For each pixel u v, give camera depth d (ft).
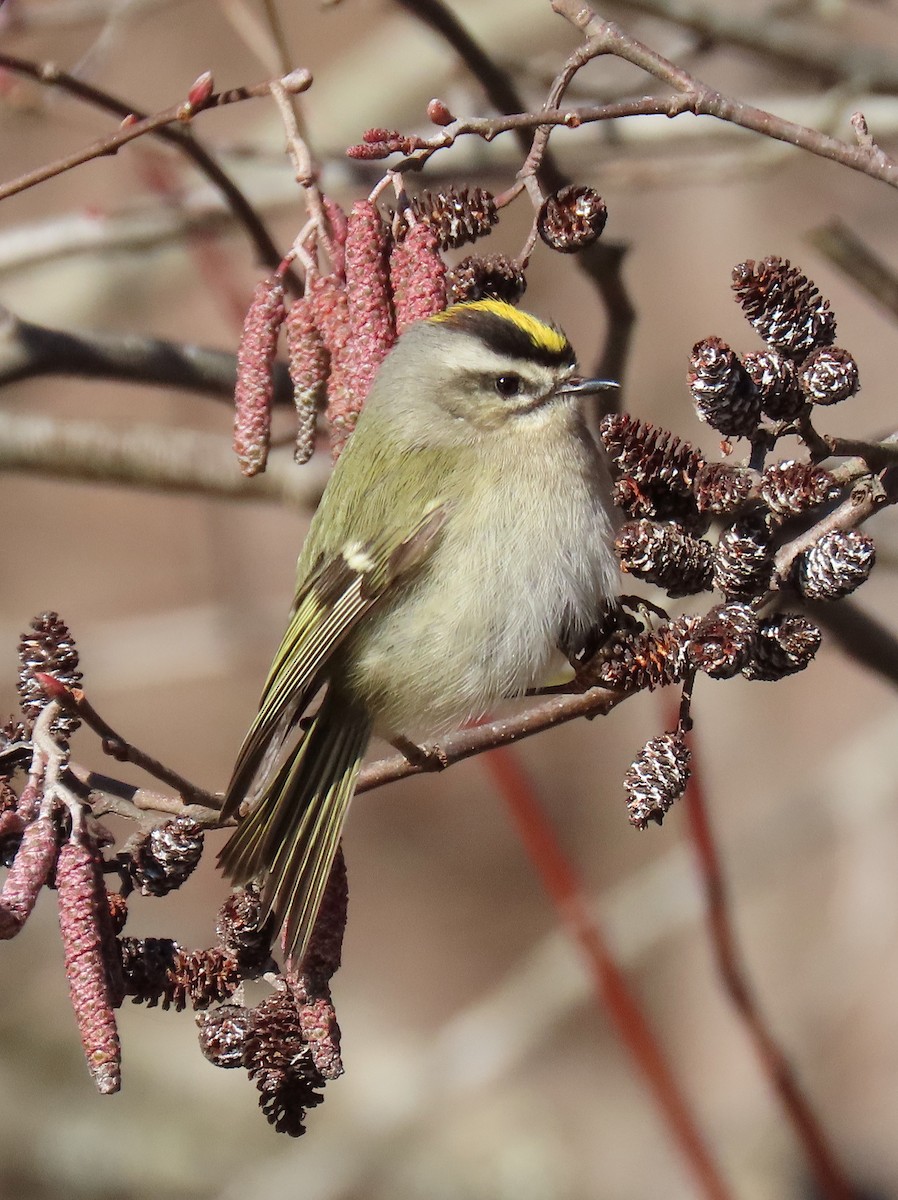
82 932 18.01
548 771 61.21
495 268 25.29
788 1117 31.86
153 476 35.27
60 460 35.06
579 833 60.18
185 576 65.77
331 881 20.29
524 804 34.71
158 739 65.41
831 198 55.62
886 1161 46.19
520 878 64.69
